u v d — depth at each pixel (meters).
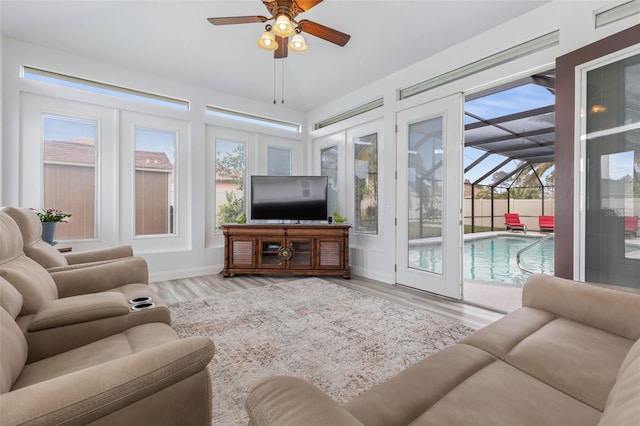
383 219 4.18
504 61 2.93
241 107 4.75
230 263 4.23
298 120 5.39
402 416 0.83
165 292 3.51
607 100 2.16
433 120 3.52
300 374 1.78
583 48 2.22
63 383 0.71
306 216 4.59
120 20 3.10
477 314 2.81
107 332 1.44
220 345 2.14
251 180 4.58
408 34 3.19
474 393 0.92
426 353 2.04
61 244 3.44
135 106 3.86
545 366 1.06
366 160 4.46
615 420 0.49
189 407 0.90
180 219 4.25
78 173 3.56
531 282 1.65
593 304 1.39
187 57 3.73
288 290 3.54
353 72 4.02
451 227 3.31
